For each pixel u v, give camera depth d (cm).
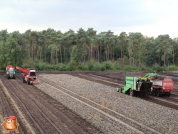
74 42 10388
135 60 10719
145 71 8450
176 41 12150
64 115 2245
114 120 2100
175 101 3141
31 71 4506
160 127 1945
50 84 4522
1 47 7081
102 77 6122
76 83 4725
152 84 3484
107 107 2634
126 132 1780
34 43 10469
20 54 7194
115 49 12181
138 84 3319
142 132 1797
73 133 1730
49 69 7988
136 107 2661
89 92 3659
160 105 2842
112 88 4184
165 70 8825
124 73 7406
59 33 11325
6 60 7000
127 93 3634
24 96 3209
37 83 4488
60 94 3419
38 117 2138
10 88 3934
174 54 11475
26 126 1853
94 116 2220
